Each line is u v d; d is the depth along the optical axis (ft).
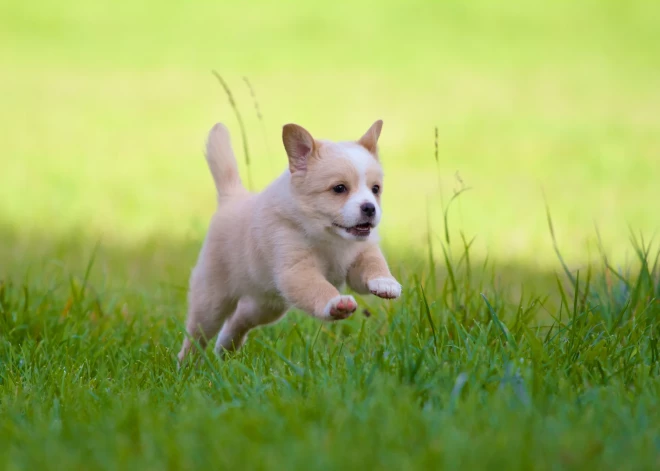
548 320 31.48
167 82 98.63
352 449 15.98
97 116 86.84
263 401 19.67
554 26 124.57
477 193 61.77
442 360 21.22
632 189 62.69
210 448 16.34
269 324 28.73
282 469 15.31
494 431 16.69
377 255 26.18
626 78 100.68
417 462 15.31
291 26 123.54
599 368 20.86
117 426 18.04
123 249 47.19
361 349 24.32
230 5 135.33
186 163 72.49
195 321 28.94
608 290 28.84
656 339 23.21
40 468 15.84
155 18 127.75
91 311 31.63
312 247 25.70
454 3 135.54
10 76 101.04
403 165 70.38
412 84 97.86
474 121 84.07
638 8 132.46
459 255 43.96
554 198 60.18
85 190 63.87
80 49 113.09
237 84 97.35
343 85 97.04
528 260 43.55
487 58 109.70
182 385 22.24
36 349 25.93
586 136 79.15
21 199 61.00
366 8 133.18
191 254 45.24
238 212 28.02
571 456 15.44
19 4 133.80
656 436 16.62
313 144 25.64
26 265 42.34
